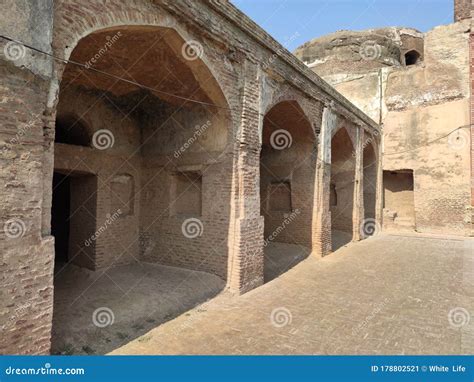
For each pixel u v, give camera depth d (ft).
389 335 15.70
